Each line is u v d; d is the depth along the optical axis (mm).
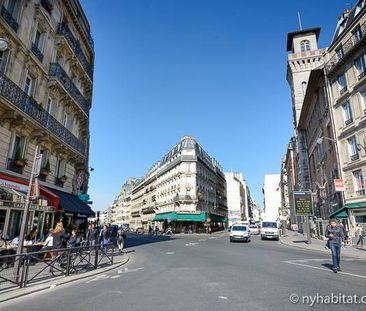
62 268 9531
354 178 23297
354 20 23500
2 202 12102
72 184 20703
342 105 25172
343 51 25078
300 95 48500
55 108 18125
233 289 7266
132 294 6961
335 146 25516
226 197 93062
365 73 22094
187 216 54688
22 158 13930
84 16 22922
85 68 22625
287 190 83812
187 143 60406
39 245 12508
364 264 12203
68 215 19906
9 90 12742
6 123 13211
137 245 23984
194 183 57344
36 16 15953
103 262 12734
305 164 45031
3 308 5965
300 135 46219
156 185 74438
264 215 82812
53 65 17453
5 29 13086
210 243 25516
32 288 7645
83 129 23375
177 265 12023
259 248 20312
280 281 8203
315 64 48812
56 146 17578
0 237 12570
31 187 8656
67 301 6438
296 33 50906
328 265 11609
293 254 16250
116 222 134250
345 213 23188
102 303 6176
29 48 15078
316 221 33219
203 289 7336
